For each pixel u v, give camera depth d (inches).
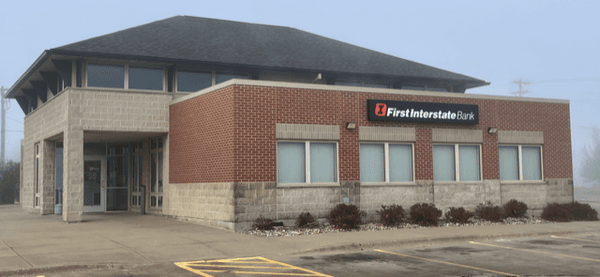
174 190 763.4
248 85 630.5
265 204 629.0
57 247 472.7
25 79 960.9
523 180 811.4
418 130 738.2
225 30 1018.1
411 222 681.6
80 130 728.3
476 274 371.2
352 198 685.3
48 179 892.0
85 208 921.5
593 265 408.5
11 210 1042.7
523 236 597.9
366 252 482.3
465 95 770.2
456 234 572.1
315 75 920.9
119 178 956.6
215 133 657.6
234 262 423.5
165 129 786.8
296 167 662.5
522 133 808.3
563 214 750.5
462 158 773.3
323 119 674.8
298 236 557.6
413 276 364.5
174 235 563.5
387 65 1003.9
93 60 775.7
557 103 843.4
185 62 797.9
